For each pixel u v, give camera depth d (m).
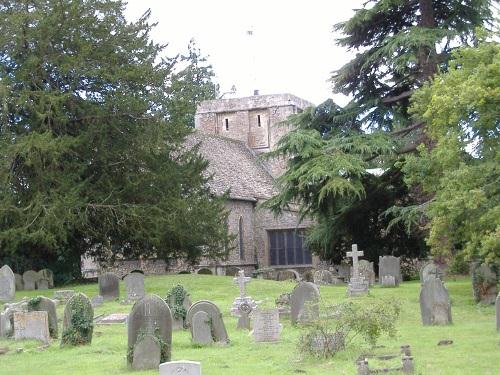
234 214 50.84
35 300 18.34
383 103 34.19
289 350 15.11
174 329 18.84
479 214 20.00
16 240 29.48
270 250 53.88
